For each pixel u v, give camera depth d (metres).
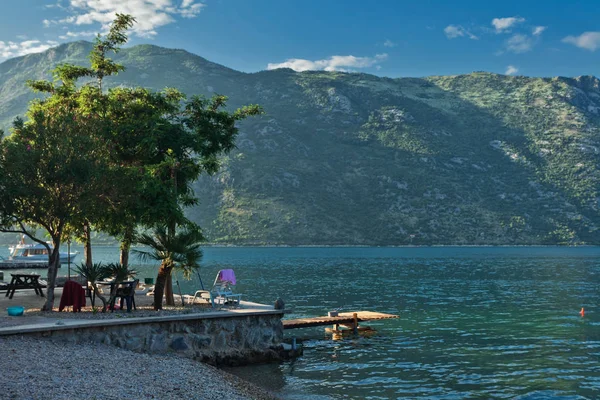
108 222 26.61
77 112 26.17
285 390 18.78
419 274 90.25
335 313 31.66
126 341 19.98
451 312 41.16
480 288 63.72
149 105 29.39
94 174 21.92
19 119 22.88
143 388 14.56
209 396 15.30
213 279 72.62
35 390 12.40
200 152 29.64
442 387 19.42
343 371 21.73
